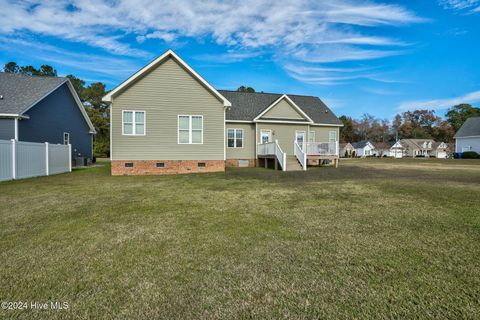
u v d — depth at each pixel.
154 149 12.79
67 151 14.05
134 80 12.54
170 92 12.96
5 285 2.38
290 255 3.02
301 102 22.69
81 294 2.24
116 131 12.36
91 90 48.41
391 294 2.21
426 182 9.24
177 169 13.09
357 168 16.36
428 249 3.18
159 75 12.83
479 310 1.97
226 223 4.29
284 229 3.96
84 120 22.33
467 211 5.00
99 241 3.48
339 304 2.08
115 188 7.98
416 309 2.00
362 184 8.74
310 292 2.26
